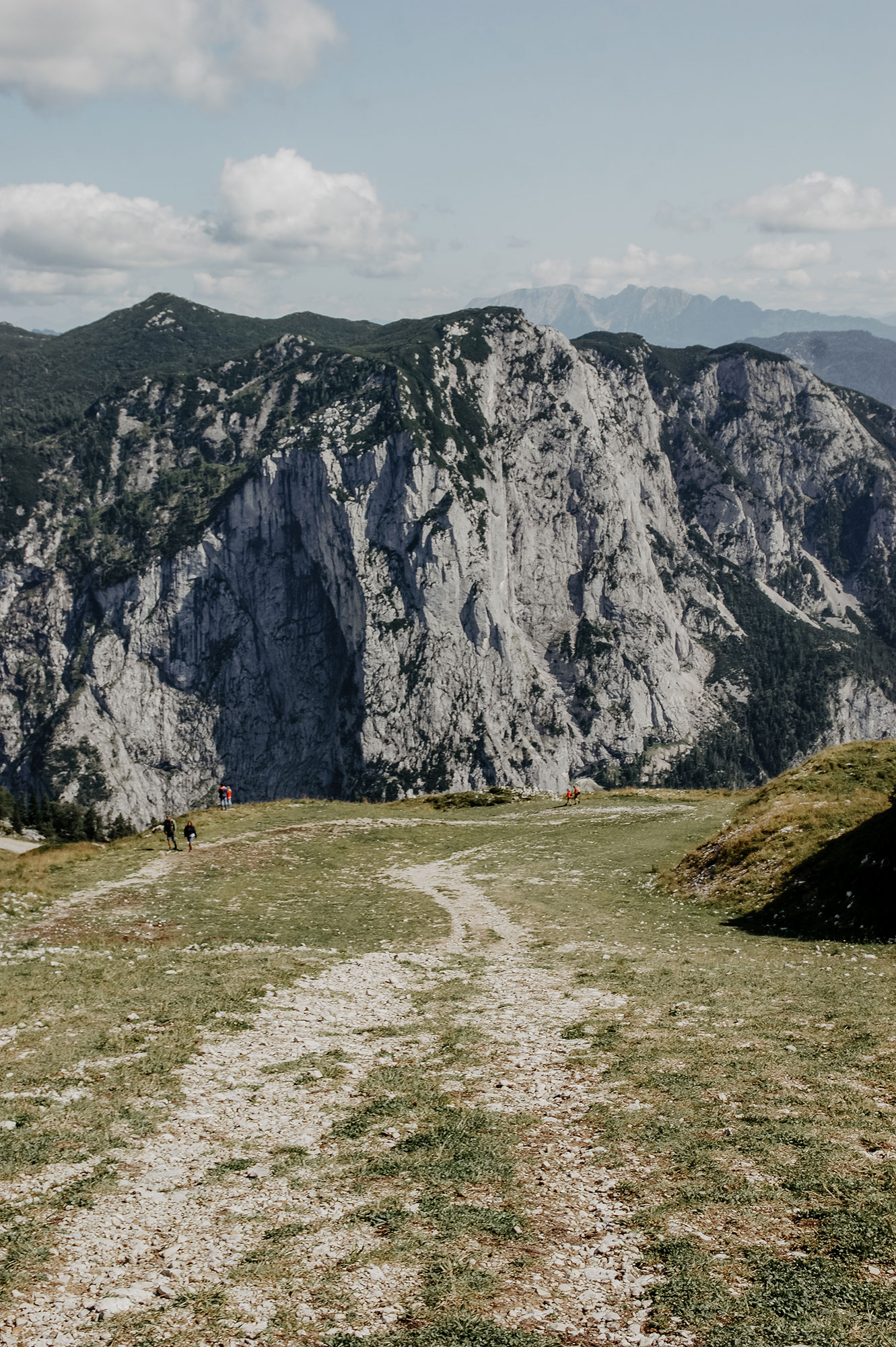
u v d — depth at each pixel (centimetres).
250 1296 984
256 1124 1541
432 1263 1046
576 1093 1625
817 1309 913
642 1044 1888
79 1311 961
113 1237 1140
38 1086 1702
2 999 2281
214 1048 1969
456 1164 1338
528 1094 1639
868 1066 1641
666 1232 1095
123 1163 1376
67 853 5541
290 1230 1141
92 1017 2162
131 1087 1709
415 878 4862
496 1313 937
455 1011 2280
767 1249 1038
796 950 2839
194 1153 1418
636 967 2689
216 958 2872
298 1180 1303
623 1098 1573
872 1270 977
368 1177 1309
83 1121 1535
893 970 2456
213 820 6938
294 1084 1741
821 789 4459
